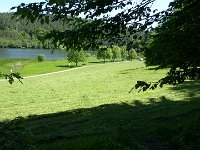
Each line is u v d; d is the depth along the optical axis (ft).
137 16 26.14
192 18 27.35
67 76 216.13
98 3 23.94
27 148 19.24
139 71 203.82
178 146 40.11
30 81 189.67
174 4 27.55
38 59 407.44
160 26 28.55
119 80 165.17
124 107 85.40
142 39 27.96
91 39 25.85
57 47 25.05
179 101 84.69
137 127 55.77
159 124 52.37
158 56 27.61
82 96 118.73
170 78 27.58
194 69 27.50
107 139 40.75
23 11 21.70
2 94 134.41
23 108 99.55
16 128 19.76
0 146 18.28
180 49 27.04
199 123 42.11
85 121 71.26
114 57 400.26
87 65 332.39
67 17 24.03
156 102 88.22
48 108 96.37
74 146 40.34
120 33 26.45
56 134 55.62
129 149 38.78
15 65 312.09
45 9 22.33
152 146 42.68
